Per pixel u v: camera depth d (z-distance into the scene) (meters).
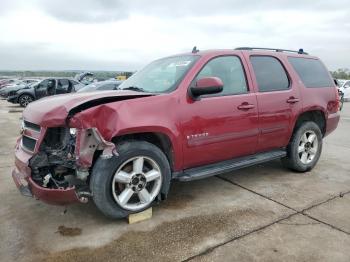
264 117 4.62
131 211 3.59
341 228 3.54
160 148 3.91
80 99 3.43
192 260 2.97
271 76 4.89
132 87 4.41
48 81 18.31
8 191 4.57
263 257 3.01
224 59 4.42
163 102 3.70
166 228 3.53
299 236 3.37
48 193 3.25
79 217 3.78
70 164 3.35
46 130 3.38
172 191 4.59
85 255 3.05
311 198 4.36
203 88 3.78
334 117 5.77
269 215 3.84
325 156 6.66
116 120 3.32
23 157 3.57
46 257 3.02
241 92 4.45
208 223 3.64
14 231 3.48
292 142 5.19
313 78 5.51
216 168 4.24
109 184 3.39
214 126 4.08
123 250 3.13
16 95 18.83
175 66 4.36
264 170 5.57
